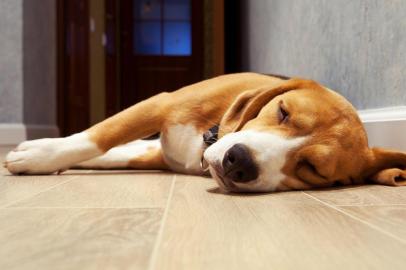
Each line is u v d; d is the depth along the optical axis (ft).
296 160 4.22
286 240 2.54
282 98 4.47
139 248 2.33
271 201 3.80
